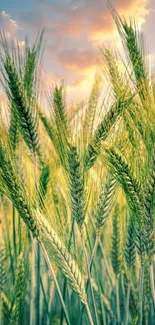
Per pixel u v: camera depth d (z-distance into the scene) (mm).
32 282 767
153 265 715
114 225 823
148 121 609
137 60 712
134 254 725
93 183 676
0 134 653
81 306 758
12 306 690
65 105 703
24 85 702
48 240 597
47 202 711
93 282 816
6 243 792
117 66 724
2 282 749
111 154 581
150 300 756
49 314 756
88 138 655
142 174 591
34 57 733
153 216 574
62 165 631
